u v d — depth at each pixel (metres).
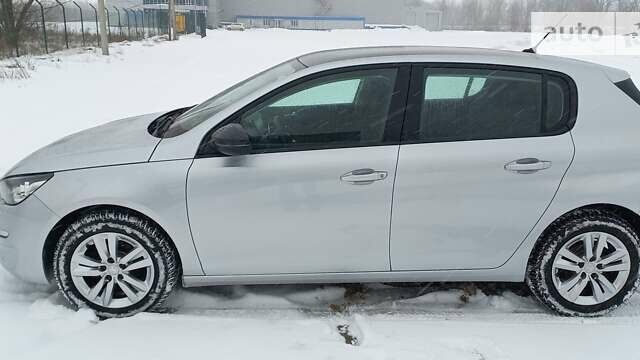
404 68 3.31
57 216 3.23
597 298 3.44
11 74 13.96
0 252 3.38
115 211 3.26
